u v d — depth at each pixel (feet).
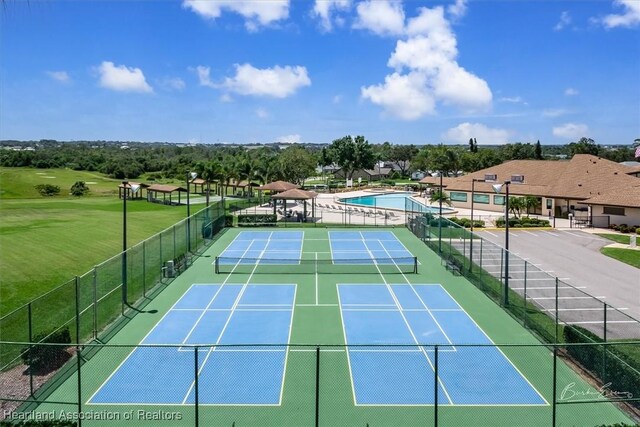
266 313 95.09
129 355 74.33
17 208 251.19
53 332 70.95
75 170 542.16
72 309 89.86
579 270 127.13
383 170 591.78
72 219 212.02
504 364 71.46
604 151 559.38
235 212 240.12
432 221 166.09
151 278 113.80
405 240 173.78
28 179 410.11
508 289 103.14
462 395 62.69
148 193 304.91
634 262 135.64
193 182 377.91
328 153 463.01
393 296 106.32
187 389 64.13
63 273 118.83
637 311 94.53
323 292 109.19
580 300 101.30
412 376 67.82
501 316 93.20
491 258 139.85
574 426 55.62
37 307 90.74
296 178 387.75
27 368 68.18
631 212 192.24
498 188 96.53
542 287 111.04
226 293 108.27
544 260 138.62
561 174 242.37
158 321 90.33
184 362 71.97
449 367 70.54
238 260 139.95
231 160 481.87
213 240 173.58
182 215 235.81
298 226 206.90
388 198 334.85
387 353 75.56
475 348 77.46
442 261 138.82
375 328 87.15
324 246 163.02
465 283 116.26
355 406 60.13
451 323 89.56
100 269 116.98
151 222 209.15
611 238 173.47
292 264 135.23
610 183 220.84
